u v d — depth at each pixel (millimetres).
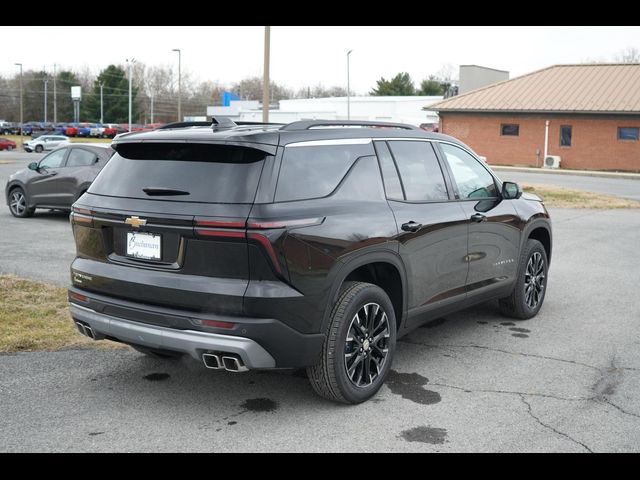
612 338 6035
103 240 4348
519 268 6379
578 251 10727
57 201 13211
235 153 4039
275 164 4027
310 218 4066
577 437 3996
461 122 39281
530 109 36531
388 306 4590
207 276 3943
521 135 37438
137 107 113625
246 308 3850
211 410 4328
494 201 5922
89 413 4254
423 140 5289
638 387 4820
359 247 4324
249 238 3824
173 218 3971
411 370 5137
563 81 38656
